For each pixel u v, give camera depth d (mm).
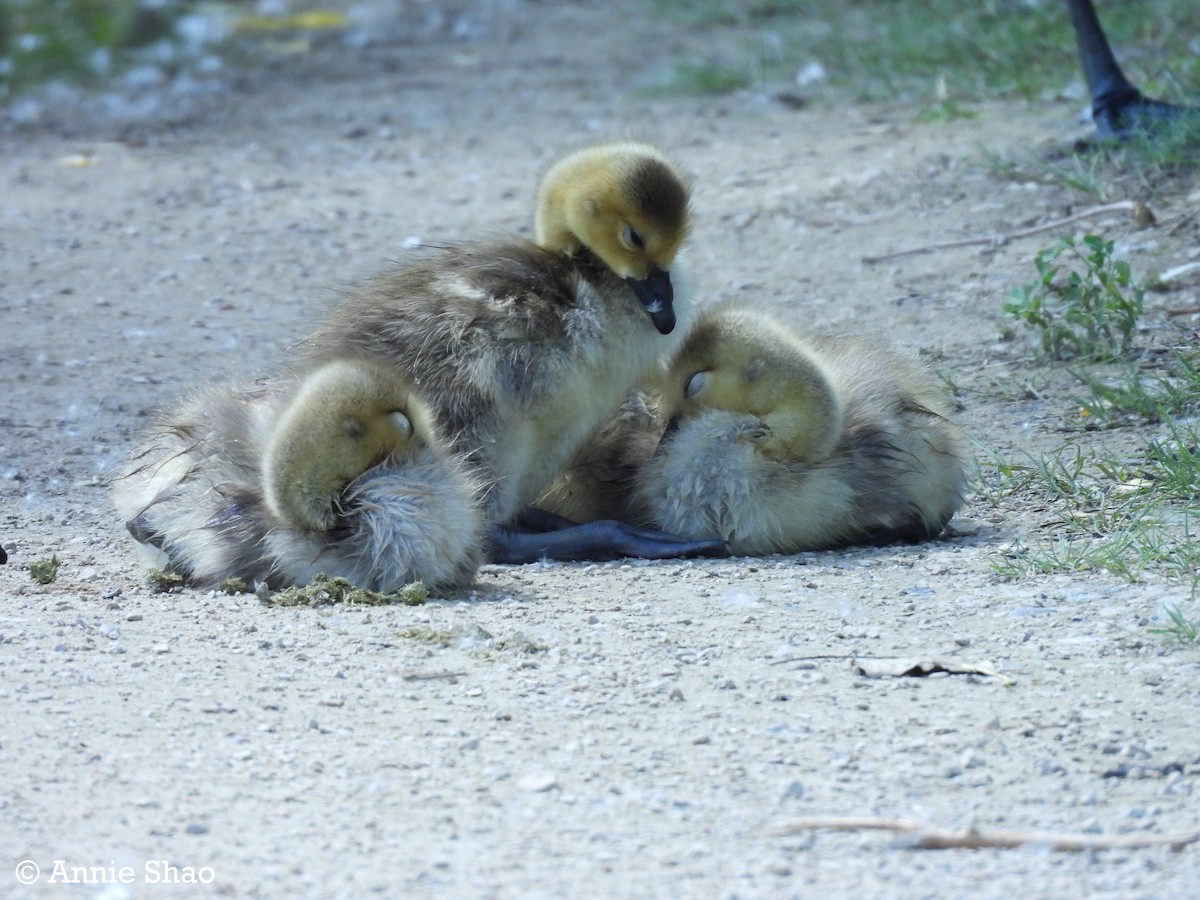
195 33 60531
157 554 19391
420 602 17641
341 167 42969
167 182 42125
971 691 14727
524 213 37656
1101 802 12508
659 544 19641
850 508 19906
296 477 17672
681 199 20250
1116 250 29969
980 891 11141
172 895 11156
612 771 13094
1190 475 20547
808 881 11297
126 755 13398
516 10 62281
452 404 19359
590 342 20031
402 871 11477
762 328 19672
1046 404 24922
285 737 13773
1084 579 17953
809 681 15008
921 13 49031
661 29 57031
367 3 65312
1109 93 34375
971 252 31547
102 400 27141
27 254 36219
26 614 17328
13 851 11797
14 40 58688
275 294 33438
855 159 38406
